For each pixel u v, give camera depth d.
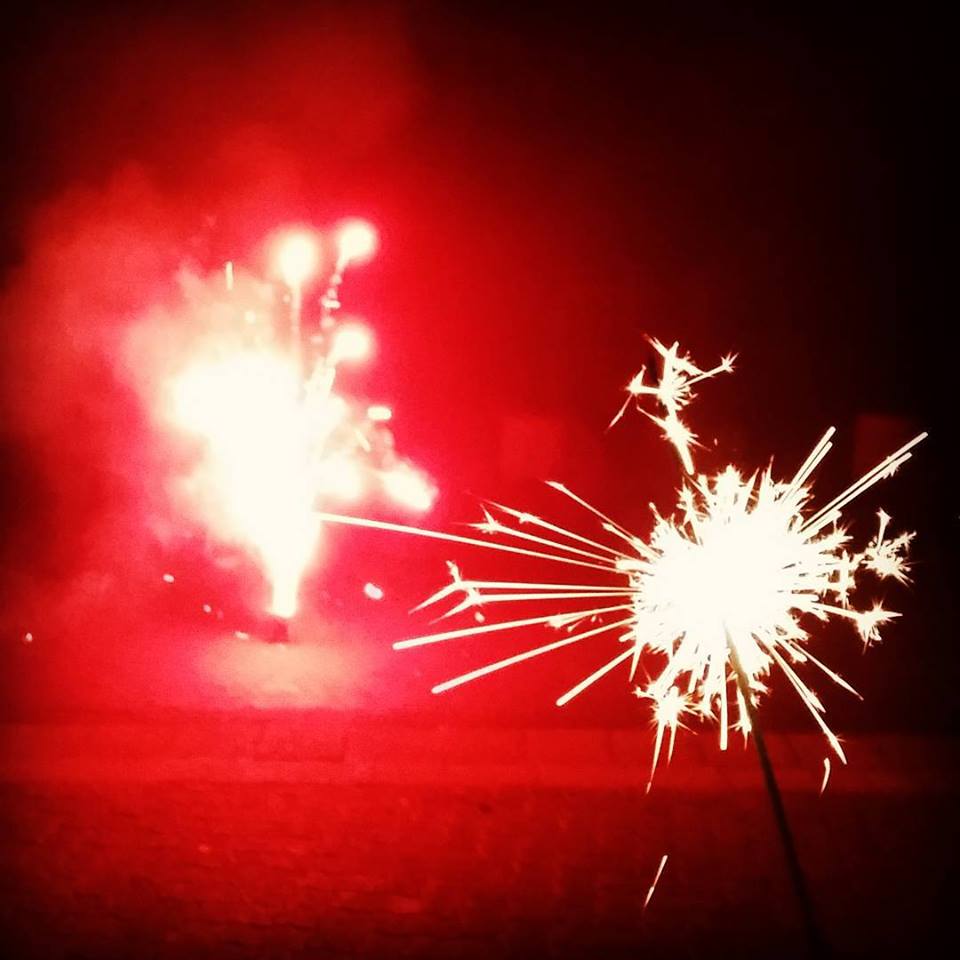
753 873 5.35
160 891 5.18
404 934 4.86
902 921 4.95
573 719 7.35
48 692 7.69
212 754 6.64
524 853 5.54
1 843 5.60
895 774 6.44
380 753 6.67
